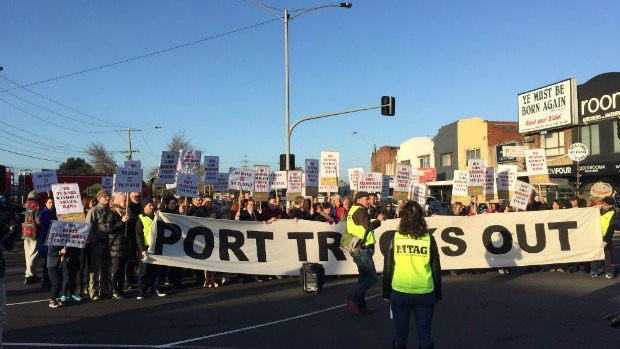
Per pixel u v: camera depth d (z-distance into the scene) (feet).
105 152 234.58
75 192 31.91
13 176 88.79
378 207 47.83
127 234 33.96
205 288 37.29
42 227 37.22
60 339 23.99
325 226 40.01
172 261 35.12
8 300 33.35
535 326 25.70
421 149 165.89
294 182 55.06
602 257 40.70
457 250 41.75
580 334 24.18
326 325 26.43
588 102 98.78
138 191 35.78
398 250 17.54
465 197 52.06
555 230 41.93
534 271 44.04
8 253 65.98
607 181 95.25
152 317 28.27
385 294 18.03
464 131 140.05
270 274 38.42
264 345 22.88
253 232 38.60
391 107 72.08
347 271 39.81
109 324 26.78
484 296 33.37
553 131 108.99
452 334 24.40
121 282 33.53
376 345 22.72
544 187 107.14
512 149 108.68
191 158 50.57
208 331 25.34
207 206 41.73
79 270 33.73
